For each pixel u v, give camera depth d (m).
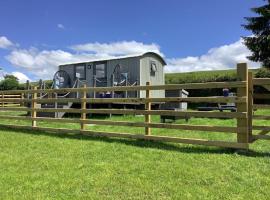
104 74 17.55
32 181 4.79
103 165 5.55
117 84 16.14
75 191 4.39
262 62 27.00
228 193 4.23
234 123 11.02
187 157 5.96
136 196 4.20
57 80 18.23
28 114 15.17
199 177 4.84
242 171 5.07
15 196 4.21
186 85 7.21
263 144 6.96
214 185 4.52
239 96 6.50
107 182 4.71
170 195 4.21
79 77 18.30
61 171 5.26
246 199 4.03
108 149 6.79
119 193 4.31
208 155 6.07
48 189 4.46
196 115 7.01
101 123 8.54
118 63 17.17
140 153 6.36
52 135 8.84
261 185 4.49
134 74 16.70
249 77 6.57
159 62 18.14
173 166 5.40
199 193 4.24
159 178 4.84
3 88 34.41
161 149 6.71
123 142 7.56
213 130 6.76
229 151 6.46
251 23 27.11
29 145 7.41
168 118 11.18
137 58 16.64
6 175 5.07
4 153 6.61
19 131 9.70
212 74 29.14
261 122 11.02
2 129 10.21
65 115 15.07
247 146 6.35
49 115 13.77
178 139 7.18
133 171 5.20
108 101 8.51
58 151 6.70
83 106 8.95
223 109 13.59
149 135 7.69
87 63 18.12
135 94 16.44
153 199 4.10
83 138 8.23
